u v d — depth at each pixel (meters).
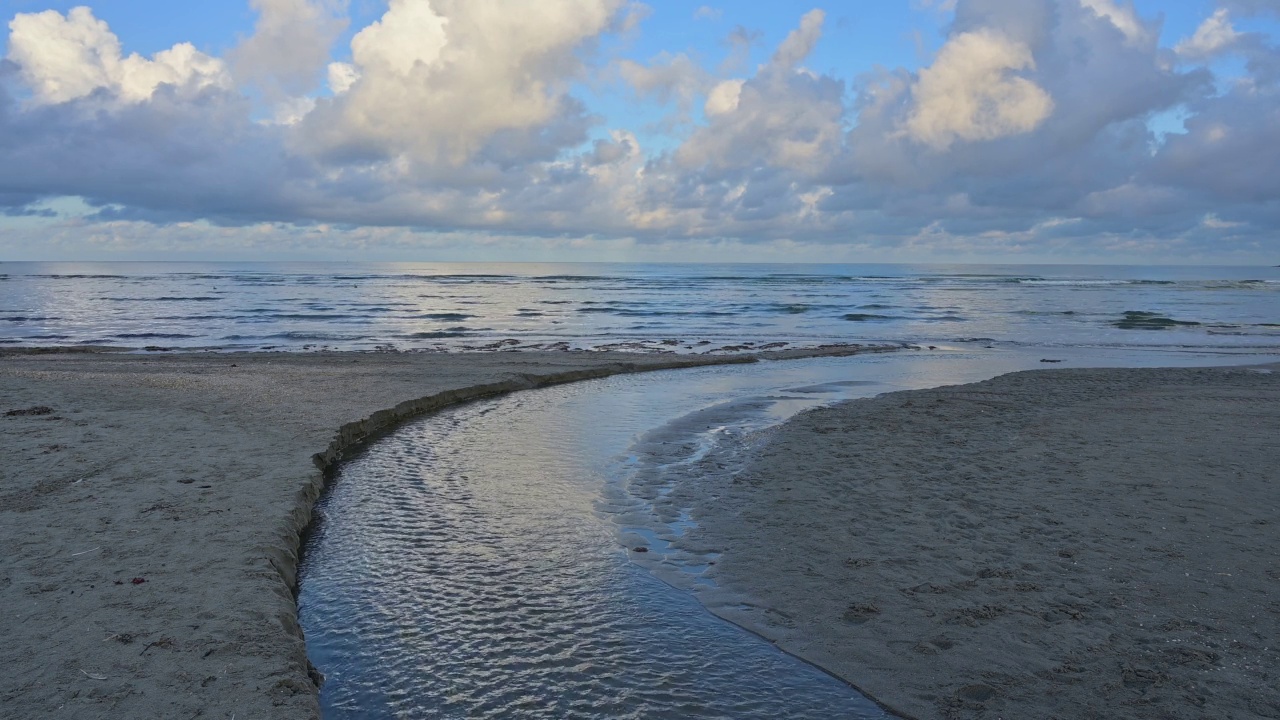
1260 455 10.16
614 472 10.38
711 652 5.55
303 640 5.54
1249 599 5.88
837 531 7.64
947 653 5.31
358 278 110.94
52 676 4.56
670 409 15.30
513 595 6.51
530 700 4.98
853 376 20.64
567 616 6.12
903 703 4.82
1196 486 8.73
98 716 4.18
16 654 4.80
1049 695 4.76
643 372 21.53
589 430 13.20
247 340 30.36
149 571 6.14
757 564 6.97
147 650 4.90
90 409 12.74
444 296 63.66
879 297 64.50
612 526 8.19
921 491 8.84
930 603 6.02
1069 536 7.26
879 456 10.56
